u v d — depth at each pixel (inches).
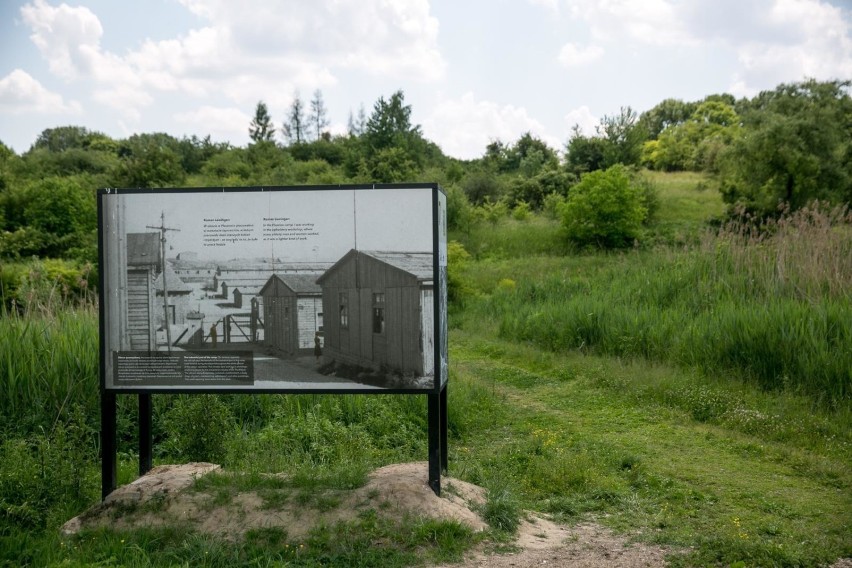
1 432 323.9
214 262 254.4
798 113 1411.2
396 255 247.4
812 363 441.7
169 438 337.4
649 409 433.4
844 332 464.4
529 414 434.3
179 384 256.5
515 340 682.2
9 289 734.5
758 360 471.2
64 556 210.2
